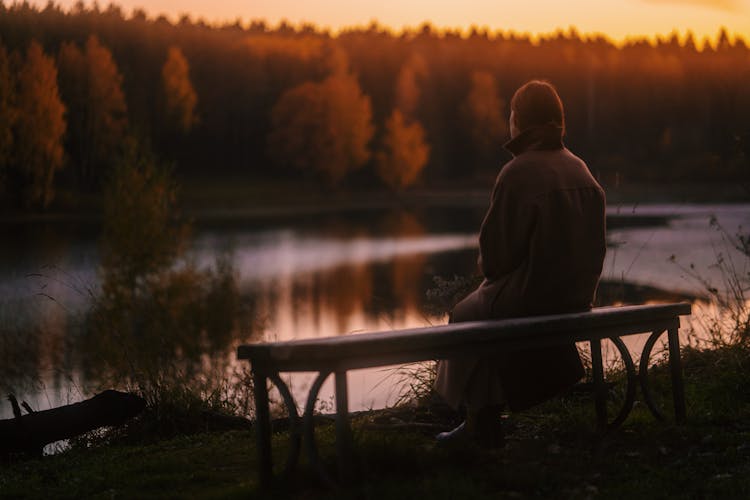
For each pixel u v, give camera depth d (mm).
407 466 3682
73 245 38625
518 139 3846
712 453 3879
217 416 6008
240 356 3398
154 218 22750
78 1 80188
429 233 51562
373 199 91625
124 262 22234
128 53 86125
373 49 118312
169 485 3898
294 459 3531
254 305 24094
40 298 21609
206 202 76125
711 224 6449
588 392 5172
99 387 8477
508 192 3756
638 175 93500
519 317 3807
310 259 36938
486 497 3311
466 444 3877
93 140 66500
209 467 4242
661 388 5270
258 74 98938
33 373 12484
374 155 102125
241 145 98000
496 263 3828
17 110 54000
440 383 3932
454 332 3422
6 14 54625
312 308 23688
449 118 111250
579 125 117750
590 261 3840
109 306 19969
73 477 4270
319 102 92812
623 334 4094
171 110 85375
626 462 3820
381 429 4730
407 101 108438
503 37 154375
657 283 21891
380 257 37531
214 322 20328
